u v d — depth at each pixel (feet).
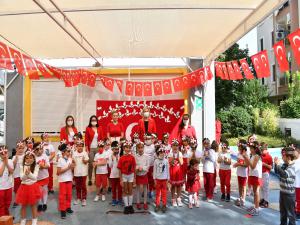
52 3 15.06
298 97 51.75
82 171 17.97
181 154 18.44
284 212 13.61
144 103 30.30
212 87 30.09
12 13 16.94
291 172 13.41
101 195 20.07
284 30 58.80
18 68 16.80
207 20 18.78
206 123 29.89
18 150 16.79
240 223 14.87
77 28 20.15
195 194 17.58
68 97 31.14
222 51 24.20
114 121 23.73
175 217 15.83
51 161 20.59
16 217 15.84
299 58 11.69
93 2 15.83
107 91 30.89
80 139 19.21
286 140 45.62
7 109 31.24
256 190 16.19
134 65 30.89
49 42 23.40
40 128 31.07
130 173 16.58
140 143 17.42
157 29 20.62
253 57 16.43
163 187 16.93
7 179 14.62
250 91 60.70
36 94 31.17
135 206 17.84
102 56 28.84
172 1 15.96
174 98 30.35
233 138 53.21
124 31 21.04
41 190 15.28
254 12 16.93
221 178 18.93
